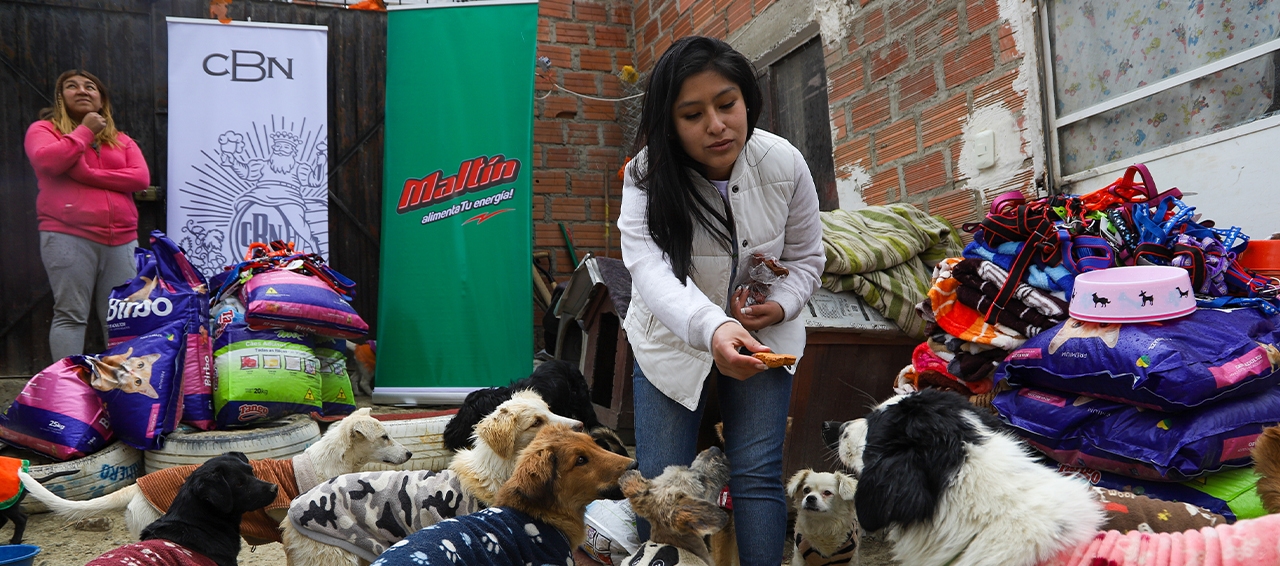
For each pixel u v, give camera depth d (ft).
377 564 6.55
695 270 7.80
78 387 13.97
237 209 20.76
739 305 7.73
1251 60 11.06
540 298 25.89
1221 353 7.85
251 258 18.47
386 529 9.07
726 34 23.09
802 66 20.54
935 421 6.28
